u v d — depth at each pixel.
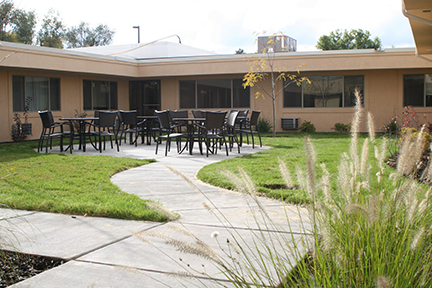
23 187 4.96
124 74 15.67
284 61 14.75
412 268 1.48
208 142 8.38
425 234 1.58
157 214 3.66
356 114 1.75
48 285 2.26
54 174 5.89
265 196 4.55
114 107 16.81
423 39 8.12
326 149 8.38
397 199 1.64
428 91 14.41
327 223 1.67
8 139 12.27
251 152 8.80
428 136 5.93
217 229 3.30
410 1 5.34
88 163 6.97
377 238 1.55
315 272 1.59
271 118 15.80
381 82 14.70
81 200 4.29
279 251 2.71
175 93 16.80
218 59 15.32
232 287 2.18
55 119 13.87
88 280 2.32
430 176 1.70
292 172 5.58
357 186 1.74
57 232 3.25
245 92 16.06
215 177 5.51
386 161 6.25
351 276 1.54
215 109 16.44
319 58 14.48
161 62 16.00
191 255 2.72
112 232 3.24
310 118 15.44
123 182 5.52
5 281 2.33
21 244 2.96
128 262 2.60
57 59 12.84
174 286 2.22
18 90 12.68
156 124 16.80
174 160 7.73
